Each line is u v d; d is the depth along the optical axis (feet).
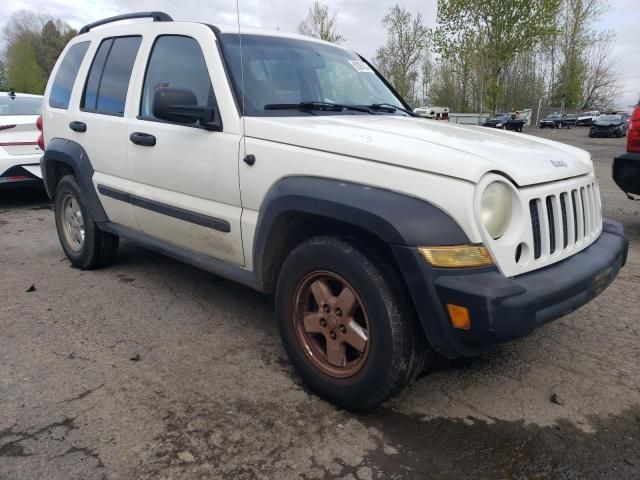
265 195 9.78
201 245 11.72
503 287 7.52
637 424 8.97
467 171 7.72
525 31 93.45
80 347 11.46
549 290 8.00
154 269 16.60
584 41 203.41
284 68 11.91
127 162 13.11
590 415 9.21
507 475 7.76
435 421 9.00
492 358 11.14
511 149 9.32
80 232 16.22
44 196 30.07
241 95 10.66
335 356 9.16
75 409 9.18
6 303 13.87
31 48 215.51
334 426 8.81
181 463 7.91
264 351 11.36
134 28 13.66
